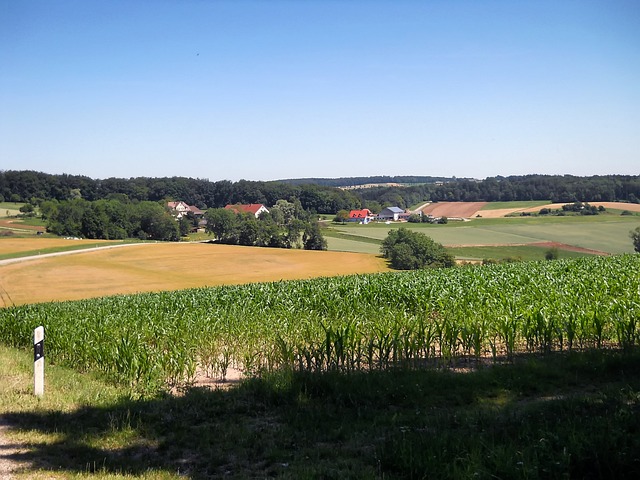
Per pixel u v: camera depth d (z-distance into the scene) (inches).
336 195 6998.0
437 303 735.1
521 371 418.0
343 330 528.1
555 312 554.9
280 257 3383.4
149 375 463.5
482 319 543.8
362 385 392.8
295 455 280.1
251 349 525.3
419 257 3174.2
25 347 734.5
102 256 3321.9
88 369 540.4
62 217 4950.8
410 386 388.5
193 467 272.5
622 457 241.3
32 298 2148.1
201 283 2551.7
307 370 439.8
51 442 309.1
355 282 1061.1
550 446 253.3
